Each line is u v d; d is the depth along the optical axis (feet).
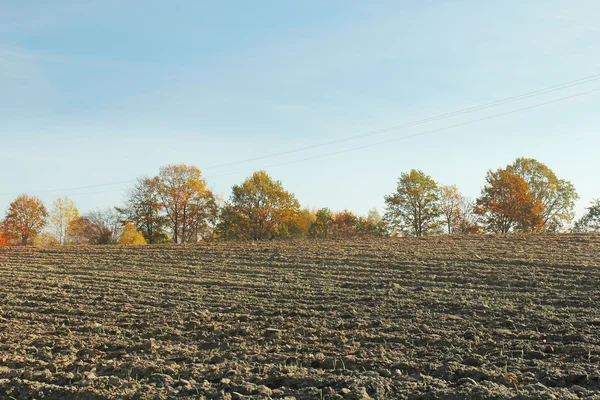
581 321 37.60
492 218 174.09
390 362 30.53
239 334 39.04
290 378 28.76
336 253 81.87
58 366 32.96
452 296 48.80
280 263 74.74
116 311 48.62
